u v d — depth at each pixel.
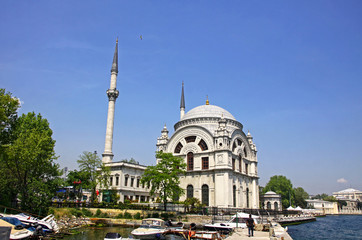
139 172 78.50
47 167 49.69
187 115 83.94
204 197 68.38
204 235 33.59
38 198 44.28
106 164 75.75
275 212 73.12
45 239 33.19
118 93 85.00
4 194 47.78
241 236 31.81
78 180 70.25
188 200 62.09
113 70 85.56
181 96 105.88
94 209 55.16
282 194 148.75
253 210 64.62
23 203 44.28
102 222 50.41
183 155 74.06
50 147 49.19
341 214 186.38
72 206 55.59
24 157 43.69
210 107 83.06
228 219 52.38
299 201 164.00
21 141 46.22
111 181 73.38
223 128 69.75
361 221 98.62
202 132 72.38
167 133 80.00
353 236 51.03
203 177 69.56
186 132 75.25
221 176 66.00
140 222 50.12
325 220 103.19
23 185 45.53
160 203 63.03
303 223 80.75
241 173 73.69
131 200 70.94
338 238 47.94
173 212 57.56
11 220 32.25
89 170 68.25
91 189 68.12
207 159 70.81
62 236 36.38
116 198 66.81
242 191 74.25
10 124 56.41
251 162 81.75
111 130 81.31
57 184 50.38
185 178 72.12
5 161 47.91
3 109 50.12
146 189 80.06
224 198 64.38
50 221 38.78
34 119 60.78
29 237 30.78
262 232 35.94
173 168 60.59
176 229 37.09
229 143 70.38
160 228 37.59
